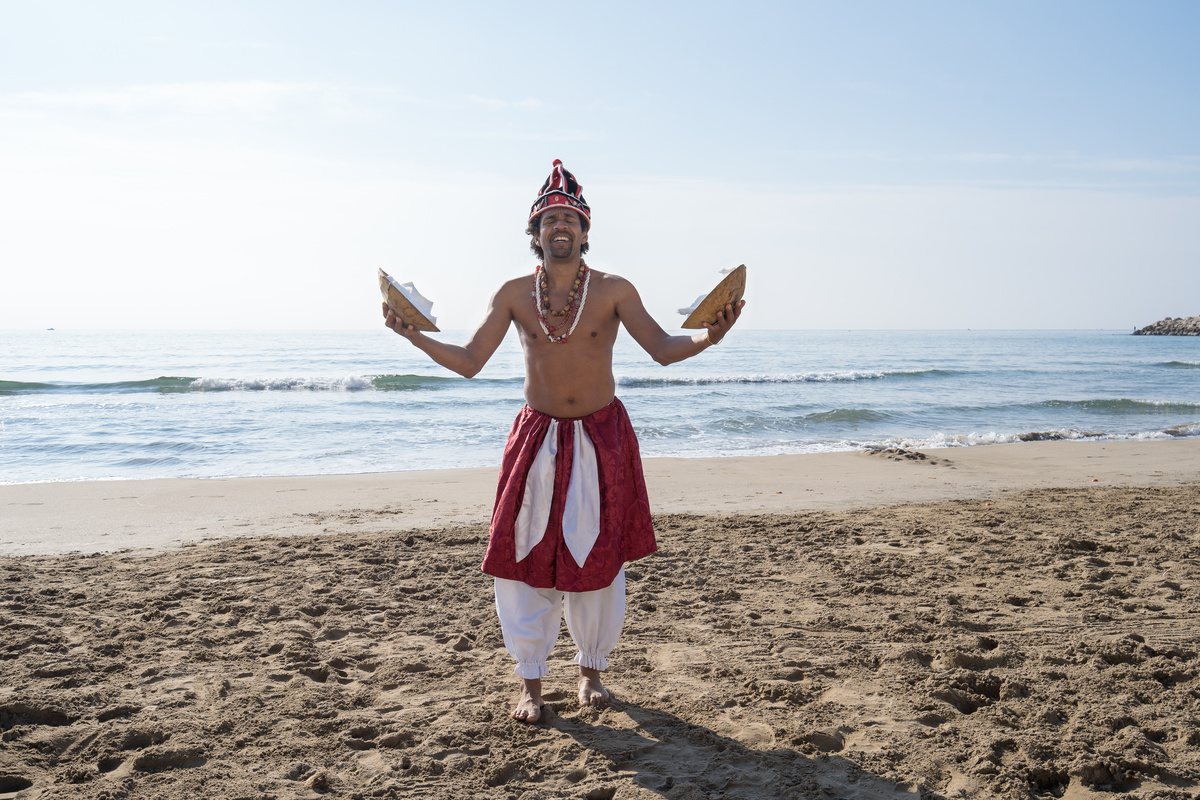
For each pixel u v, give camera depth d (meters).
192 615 4.13
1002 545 5.70
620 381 27.50
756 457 11.08
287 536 6.16
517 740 2.80
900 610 4.22
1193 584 4.69
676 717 2.98
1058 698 3.08
